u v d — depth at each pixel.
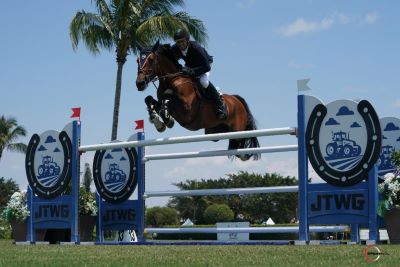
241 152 8.30
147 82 7.89
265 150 8.08
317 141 7.51
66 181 9.80
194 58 8.14
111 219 10.00
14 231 10.47
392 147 9.24
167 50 8.10
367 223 7.20
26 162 10.40
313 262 4.40
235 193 8.26
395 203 7.46
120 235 11.24
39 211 10.16
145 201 9.66
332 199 7.41
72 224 9.66
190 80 8.16
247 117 9.52
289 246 6.89
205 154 8.71
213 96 8.34
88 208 10.48
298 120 7.65
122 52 21.81
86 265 4.36
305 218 7.55
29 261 4.80
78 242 9.53
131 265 4.33
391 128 9.29
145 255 5.40
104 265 4.35
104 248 7.02
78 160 9.75
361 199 7.24
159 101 8.22
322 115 7.51
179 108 8.05
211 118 8.58
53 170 10.00
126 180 9.84
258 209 33.44
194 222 36.78
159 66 8.00
